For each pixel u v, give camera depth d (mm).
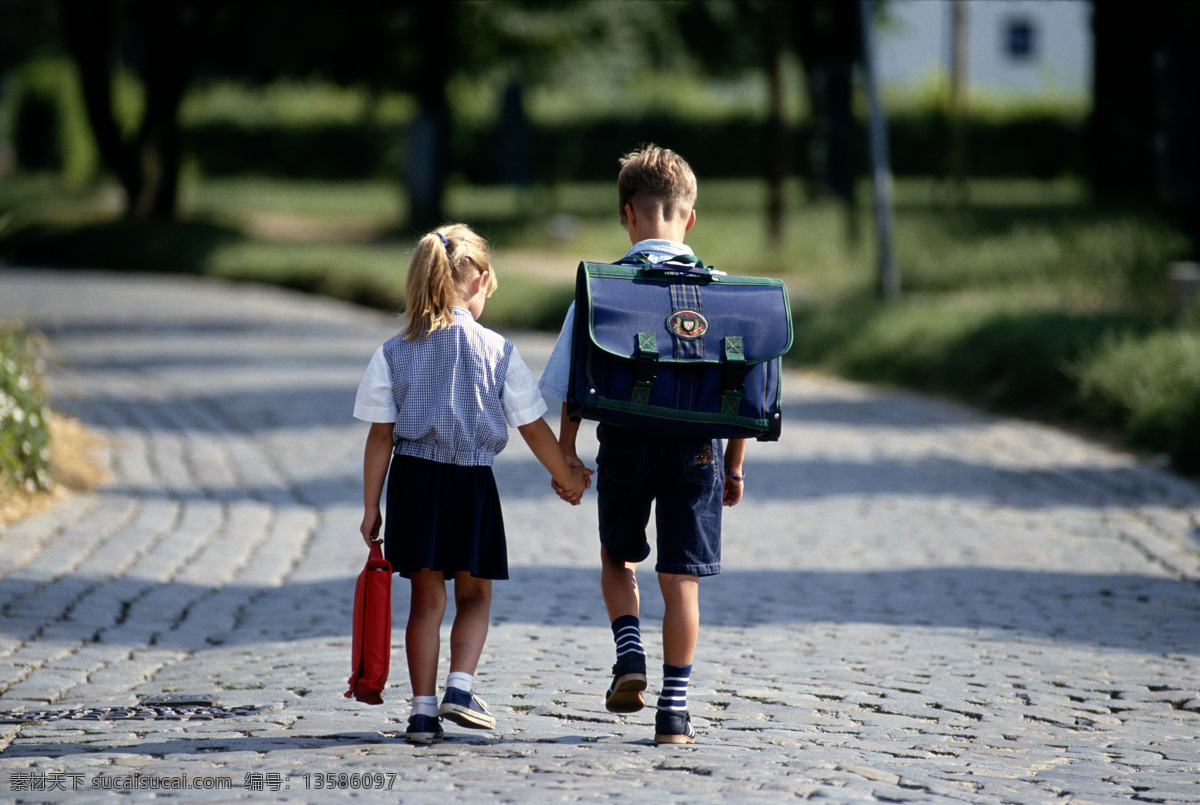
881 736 14719
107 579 22594
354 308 78000
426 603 14133
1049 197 115062
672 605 13945
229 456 34281
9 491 27203
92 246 107188
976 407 43719
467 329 14133
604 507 14133
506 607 21141
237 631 20062
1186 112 43750
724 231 94625
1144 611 21047
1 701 16078
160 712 15570
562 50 125375
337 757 13289
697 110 162375
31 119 158875
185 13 119188
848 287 68375
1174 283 45281
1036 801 12211
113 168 121062
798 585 22812
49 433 29047
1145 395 36062
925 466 33938
